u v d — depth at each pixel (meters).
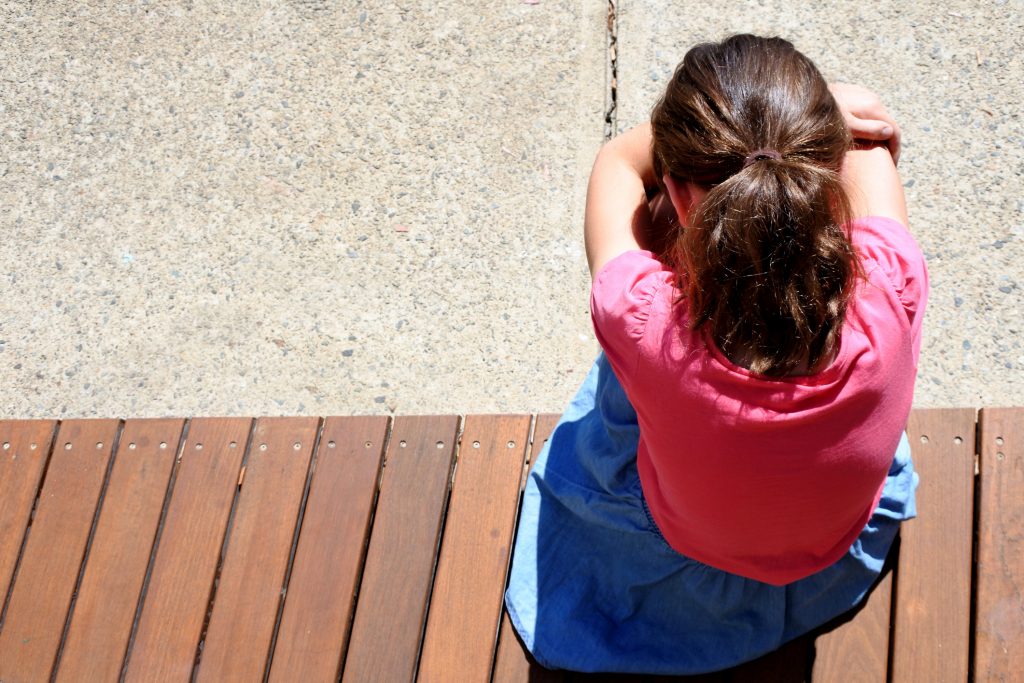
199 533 1.88
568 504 1.67
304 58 2.59
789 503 1.15
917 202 2.21
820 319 1.01
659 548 1.55
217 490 1.91
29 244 2.46
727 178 1.10
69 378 2.30
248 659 1.76
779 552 1.28
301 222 2.40
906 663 1.59
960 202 2.20
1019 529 1.63
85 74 2.65
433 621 1.74
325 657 1.74
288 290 2.33
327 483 1.88
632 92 2.42
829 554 1.34
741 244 1.01
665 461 1.19
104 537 1.90
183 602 1.83
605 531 1.66
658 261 1.20
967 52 2.35
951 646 1.58
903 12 2.41
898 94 2.32
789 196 0.99
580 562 1.68
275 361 2.26
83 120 2.59
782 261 1.00
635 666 1.59
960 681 1.56
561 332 2.20
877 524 1.57
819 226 1.00
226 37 2.64
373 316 2.27
